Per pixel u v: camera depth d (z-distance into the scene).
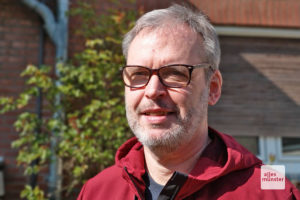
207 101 1.32
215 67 1.36
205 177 1.15
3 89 3.18
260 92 3.82
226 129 3.73
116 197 1.39
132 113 1.30
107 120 2.76
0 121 3.13
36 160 3.10
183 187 1.15
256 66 3.86
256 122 3.76
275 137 3.80
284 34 3.88
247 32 3.85
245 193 1.13
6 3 3.29
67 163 3.02
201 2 3.78
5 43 3.25
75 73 2.81
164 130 1.21
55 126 2.86
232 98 3.78
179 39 1.26
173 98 1.21
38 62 3.27
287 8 3.90
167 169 1.31
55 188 3.04
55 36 3.24
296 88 3.85
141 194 1.26
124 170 1.31
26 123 2.81
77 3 3.41
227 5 3.84
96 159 2.75
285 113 3.80
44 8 3.21
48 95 2.95
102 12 3.46
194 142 1.29
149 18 1.32
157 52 1.24
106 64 2.89
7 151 3.11
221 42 3.87
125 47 1.45
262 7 3.88
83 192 1.54
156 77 1.22
